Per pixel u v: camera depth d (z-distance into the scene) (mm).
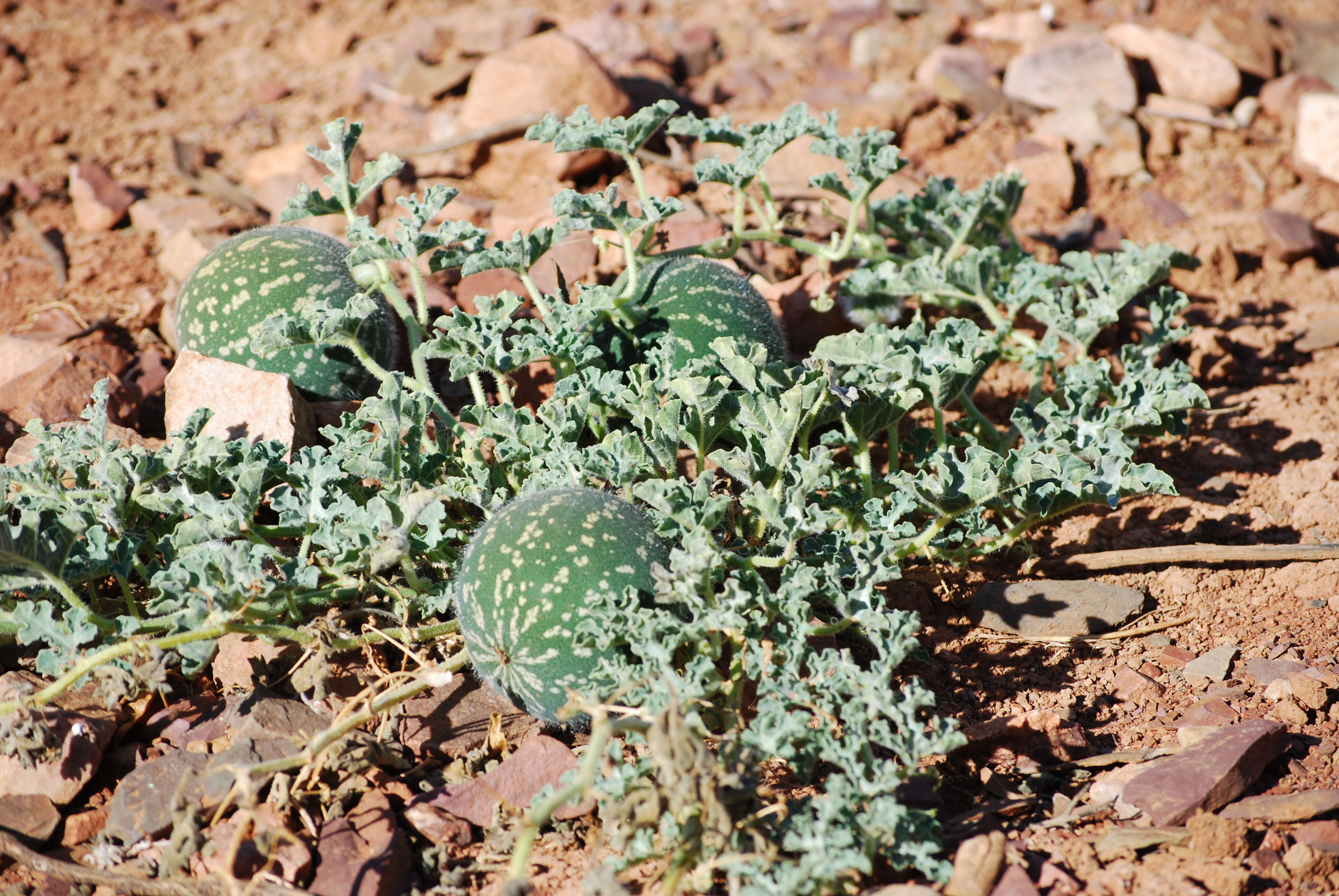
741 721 1412
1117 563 1539
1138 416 1549
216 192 1906
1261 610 1520
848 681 1398
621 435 1469
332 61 2336
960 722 1458
